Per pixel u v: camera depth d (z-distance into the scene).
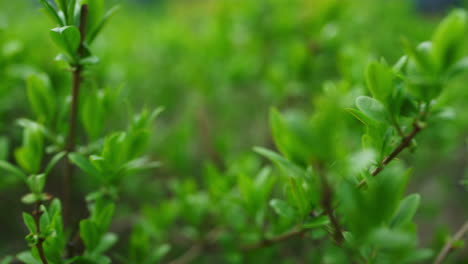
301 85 0.70
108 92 0.43
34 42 0.71
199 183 0.89
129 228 0.77
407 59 0.37
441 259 0.41
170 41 0.97
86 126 0.43
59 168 0.68
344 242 0.37
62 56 0.39
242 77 0.84
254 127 1.04
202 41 0.94
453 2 1.04
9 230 0.68
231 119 1.04
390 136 0.37
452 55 0.34
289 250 0.66
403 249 0.35
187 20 1.20
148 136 0.41
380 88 0.35
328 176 0.36
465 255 0.61
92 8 0.40
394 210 0.35
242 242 0.51
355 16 0.92
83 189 0.68
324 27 0.75
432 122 0.36
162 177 0.81
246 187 0.44
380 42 0.95
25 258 0.39
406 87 0.36
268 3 0.88
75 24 0.39
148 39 1.05
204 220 0.61
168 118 1.03
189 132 0.83
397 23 1.02
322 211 0.38
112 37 0.93
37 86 0.43
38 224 0.39
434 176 0.86
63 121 0.44
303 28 0.82
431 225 0.90
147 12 1.47
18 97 0.64
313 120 0.34
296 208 0.39
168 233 0.71
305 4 0.82
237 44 0.86
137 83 0.92
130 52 0.94
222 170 0.83
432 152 0.77
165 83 0.99
